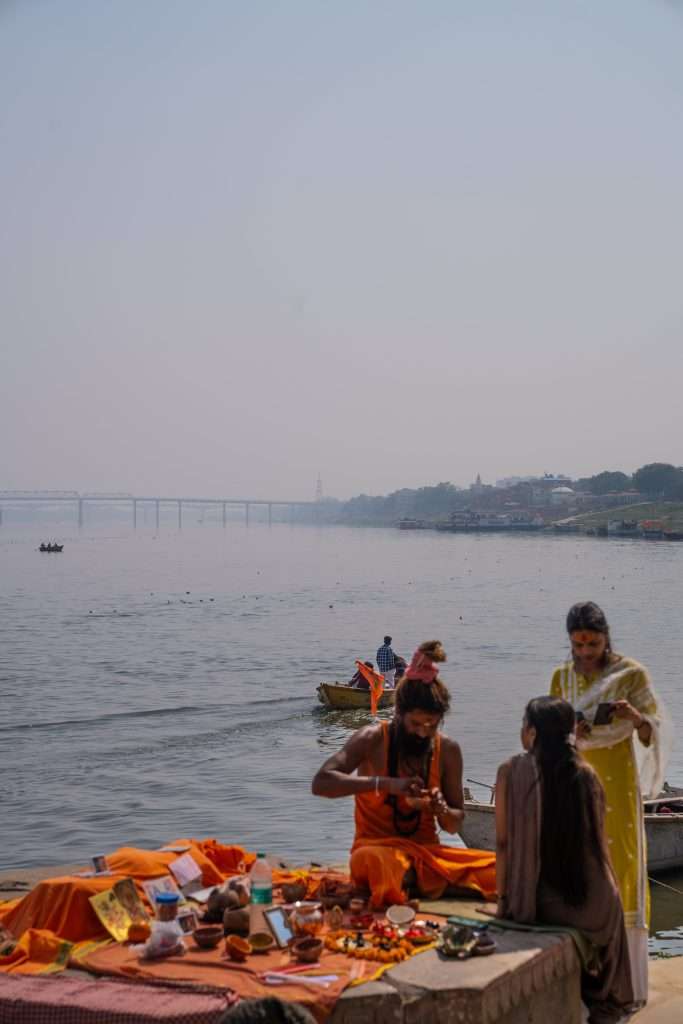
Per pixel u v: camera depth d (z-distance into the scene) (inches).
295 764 828.6
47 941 219.6
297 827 650.2
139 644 1699.1
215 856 273.9
